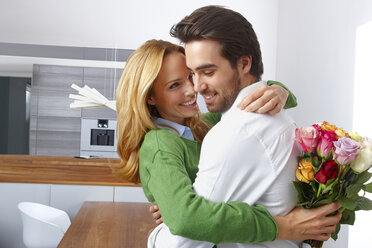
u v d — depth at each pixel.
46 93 6.02
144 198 3.87
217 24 1.09
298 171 1.05
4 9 5.13
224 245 1.07
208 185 1.03
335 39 3.64
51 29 5.19
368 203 1.13
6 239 3.71
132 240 2.56
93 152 6.18
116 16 5.23
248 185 1.03
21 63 5.82
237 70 1.13
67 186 3.80
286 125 1.07
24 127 7.12
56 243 3.16
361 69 3.22
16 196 3.74
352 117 3.27
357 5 3.23
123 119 1.35
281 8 5.30
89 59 5.20
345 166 1.04
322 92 3.92
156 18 5.25
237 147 1.02
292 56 4.83
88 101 3.53
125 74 1.35
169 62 1.33
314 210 1.06
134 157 1.36
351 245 3.09
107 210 3.44
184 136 1.42
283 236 1.03
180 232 0.98
